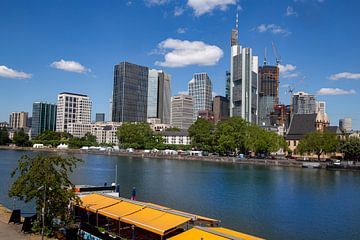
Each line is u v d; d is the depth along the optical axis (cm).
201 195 8981
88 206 4200
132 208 3941
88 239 4141
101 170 14912
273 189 10338
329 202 8419
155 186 10362
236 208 7500
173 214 3578
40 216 4325
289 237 5569
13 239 4006
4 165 16088
